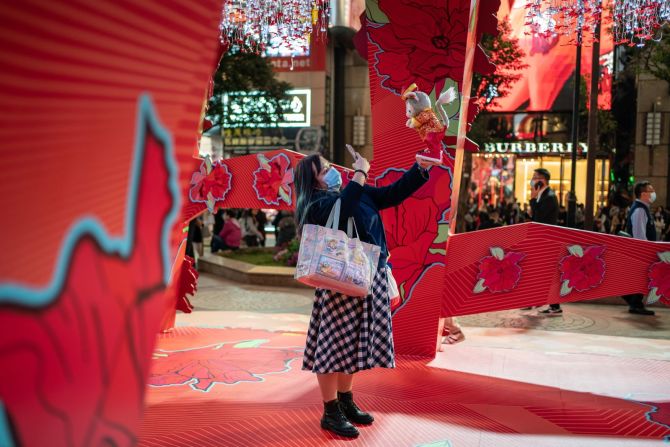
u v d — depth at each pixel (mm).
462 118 4574
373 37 4574
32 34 868
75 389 1003
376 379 3965
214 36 1331
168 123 1197
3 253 858
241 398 3396
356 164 2871
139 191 1129
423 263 4652
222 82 19469
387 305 2947
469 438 2896
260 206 5395
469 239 4652
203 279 11367
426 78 4508
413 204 4629
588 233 4508
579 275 4508
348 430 2822
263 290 9852
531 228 4562
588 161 11586
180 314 7145
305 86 26703
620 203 13469
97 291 1040
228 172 5453
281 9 6578
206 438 2748
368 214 2861
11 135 853
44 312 934
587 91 22938
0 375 867
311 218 2820
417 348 4734
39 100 892
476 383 3986
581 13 6707
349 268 2674
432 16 4406
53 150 925
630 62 21406
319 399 3389
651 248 4477
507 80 14398
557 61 24047
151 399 3355
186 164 1278
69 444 996
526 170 25875
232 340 5141
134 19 1068
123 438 1134
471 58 4719
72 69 944
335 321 2850
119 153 1066
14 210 869
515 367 4559
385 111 4648
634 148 23266
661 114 22781
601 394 3834
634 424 3164
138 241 1141
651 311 7770
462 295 4691
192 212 5539
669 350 5508
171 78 1192
